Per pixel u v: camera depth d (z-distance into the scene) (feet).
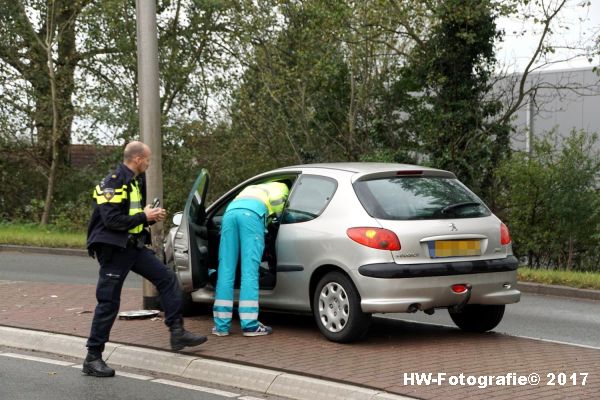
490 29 76.07
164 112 102.94
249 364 27.12
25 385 26.30
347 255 29.89
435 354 28.68
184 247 34.19
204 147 97.71
